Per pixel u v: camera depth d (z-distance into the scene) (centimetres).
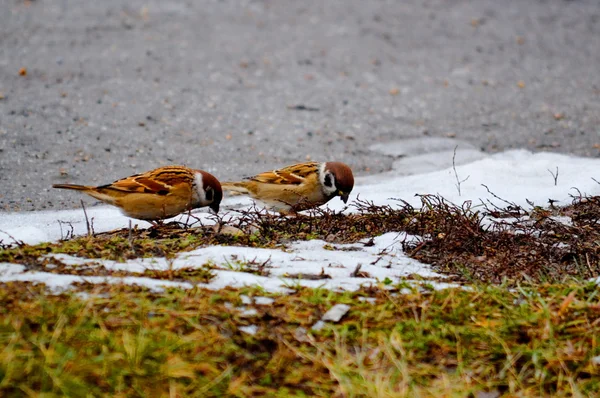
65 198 1340
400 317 788
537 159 1576
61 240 1009
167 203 1114
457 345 742
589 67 2305
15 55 2131
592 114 1928
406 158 1645
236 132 1764
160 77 2064
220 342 721
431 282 894
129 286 797
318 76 2159
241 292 809
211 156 1619
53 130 1684
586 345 749
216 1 2773
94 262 891
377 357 724
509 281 904
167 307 759
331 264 941
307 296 806
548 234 1080
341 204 1291
